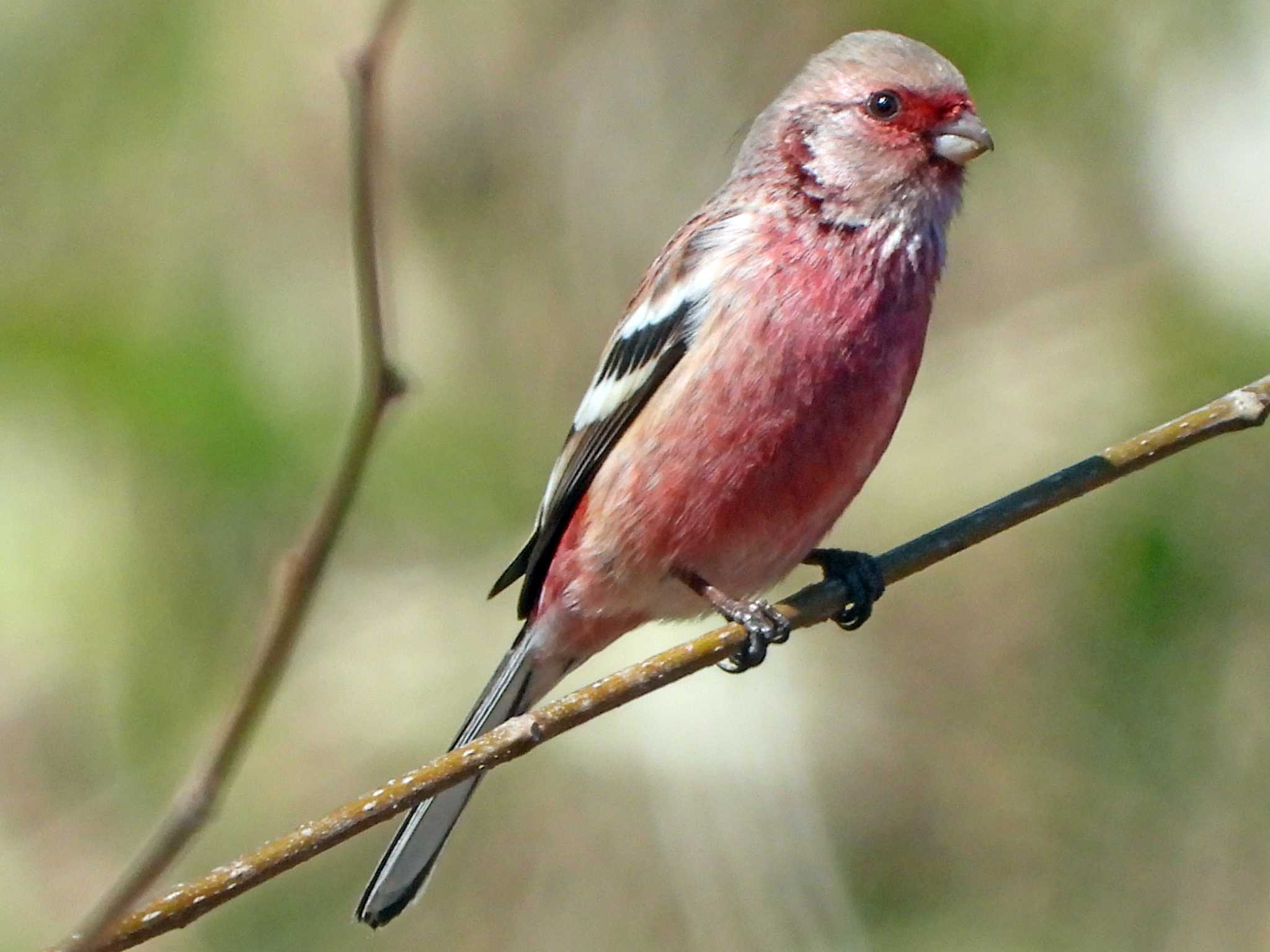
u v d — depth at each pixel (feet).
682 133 43.27
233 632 34.12
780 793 36.22
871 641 41.65
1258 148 35.37
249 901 39.73
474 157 42.34
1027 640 41.19
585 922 39.04
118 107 36.45
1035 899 39.88
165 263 35.42
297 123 37.42
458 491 37.01
